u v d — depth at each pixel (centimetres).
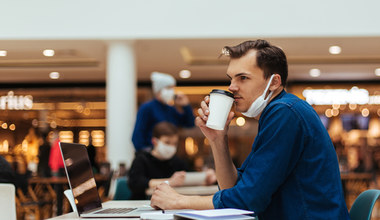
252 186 139
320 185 142
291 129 141
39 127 1102
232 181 166
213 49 746
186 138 1139
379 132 1114
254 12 639
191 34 639
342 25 635
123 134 652
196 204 144
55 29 643
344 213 143
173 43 677
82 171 167
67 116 1109
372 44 698
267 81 151
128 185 327
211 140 163
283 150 140
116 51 647
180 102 499
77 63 863
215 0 641
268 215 147
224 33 638
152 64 856
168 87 483
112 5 645
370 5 634
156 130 335
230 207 140
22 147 1097
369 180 798
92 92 1065
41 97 1079
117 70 646
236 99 153
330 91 1056
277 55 152
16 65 869
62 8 645
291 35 637
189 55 823
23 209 662
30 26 642
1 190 213
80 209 153
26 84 1051
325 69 914
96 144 1114
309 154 143
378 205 812
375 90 1053
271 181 139
